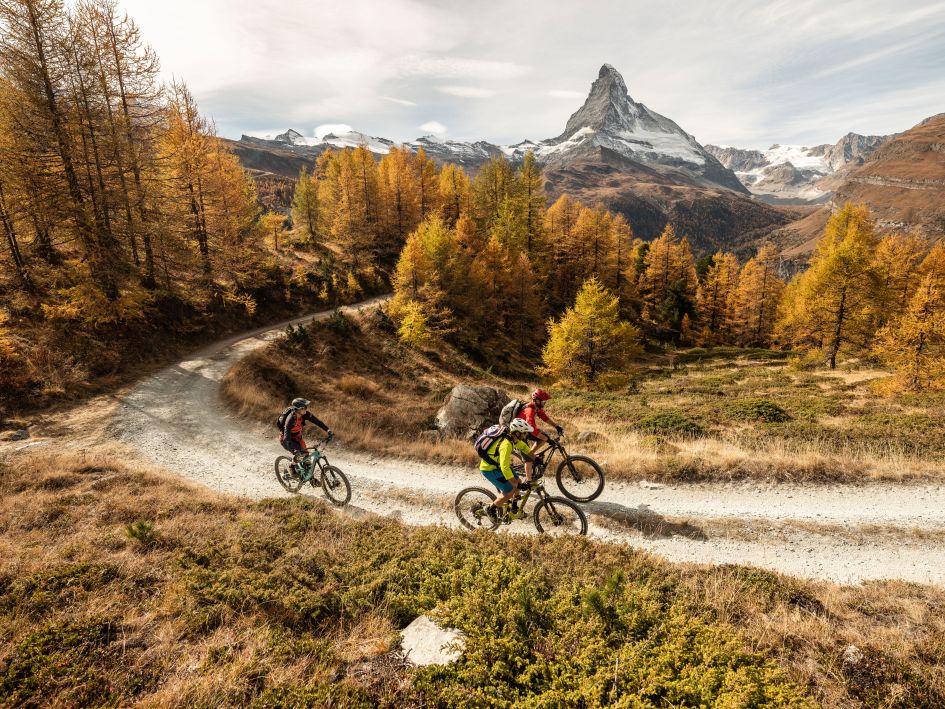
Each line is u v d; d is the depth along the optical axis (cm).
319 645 457
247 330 3547
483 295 4653
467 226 4841
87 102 2342
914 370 2188
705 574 633
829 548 744
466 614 468
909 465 973
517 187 5706
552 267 6053
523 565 617
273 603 539
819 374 3178
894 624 516
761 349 4981
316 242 6034
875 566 695
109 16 2386
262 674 414
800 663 438
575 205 6538
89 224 2312
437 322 4144
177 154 3027
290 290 4331
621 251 6406
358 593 558
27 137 2197
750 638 463
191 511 875
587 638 429
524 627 454
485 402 1581
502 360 4544
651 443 1252
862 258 3359
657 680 374
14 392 1716
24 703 371
